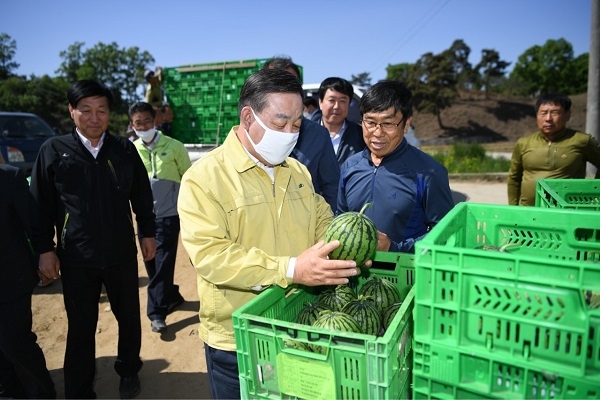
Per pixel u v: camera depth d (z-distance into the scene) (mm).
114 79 70125
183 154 5320
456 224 1989
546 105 4703
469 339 1427
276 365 1631
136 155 3879
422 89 57312
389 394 1448
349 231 2154
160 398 4020
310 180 2607
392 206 3068
